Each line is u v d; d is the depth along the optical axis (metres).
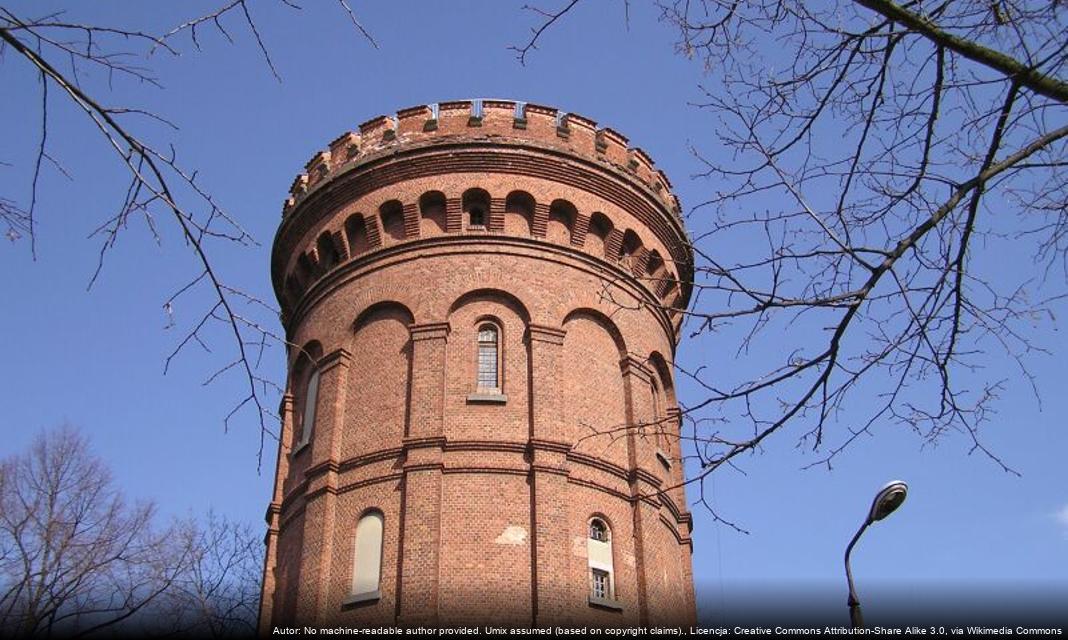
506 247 30.06
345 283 31.00
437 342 28.39
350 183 31.80
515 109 32.44
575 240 30.91
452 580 24.92
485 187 30.66
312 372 31.09
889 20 10.14
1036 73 9.75
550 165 31.17
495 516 25.84
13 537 35.84
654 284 32.97
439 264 29.78
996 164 9.92
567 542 25.69
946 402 11.16
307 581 26.27
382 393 28.42
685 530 30.95
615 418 29.03
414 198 30.73
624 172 32.19
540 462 26.48
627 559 26.89
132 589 33.94
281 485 30.58
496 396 27.58
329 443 28.20
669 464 30.61
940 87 10.64
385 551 25.72
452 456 26.64
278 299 35.03
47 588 33.12
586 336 29.78
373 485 26.88
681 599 29.12
